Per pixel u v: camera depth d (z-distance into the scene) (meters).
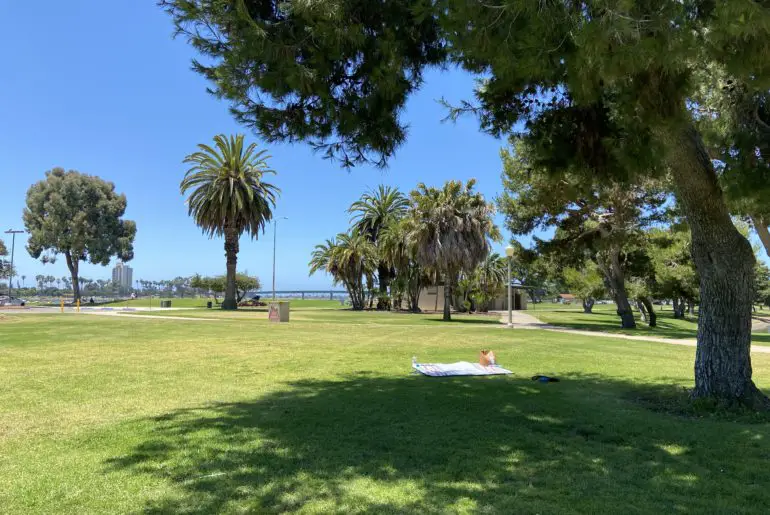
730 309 6.76
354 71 6.18
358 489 3.83
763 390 8.17
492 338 17.77
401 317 34.59
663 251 27.86
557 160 6.75
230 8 5.29
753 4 3.35
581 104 5.16
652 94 4.72
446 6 4.74
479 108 7.53
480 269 49.66
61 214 61.62
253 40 5.19
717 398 6.66
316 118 6.53
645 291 29.62
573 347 15.31
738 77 4.34
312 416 6.11
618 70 3.90
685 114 5.02
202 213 43.72
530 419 6.04
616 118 5.91
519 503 3.58
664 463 4.48
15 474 4.12
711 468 4.37
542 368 10.74
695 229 6.95
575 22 3.98
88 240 62.22
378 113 6.37
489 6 4.20
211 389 7.96
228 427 5.58
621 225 23.12
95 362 10.75
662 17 3.62
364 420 5.93
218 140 43.72
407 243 32.06
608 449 4.87
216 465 4.34
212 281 67.19
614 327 27.27
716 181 6.62
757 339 20.84
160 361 11.02
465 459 4.54
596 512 3.44
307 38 5.38
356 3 5.55
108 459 4.50
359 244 51.47
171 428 5.54
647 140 4.97
